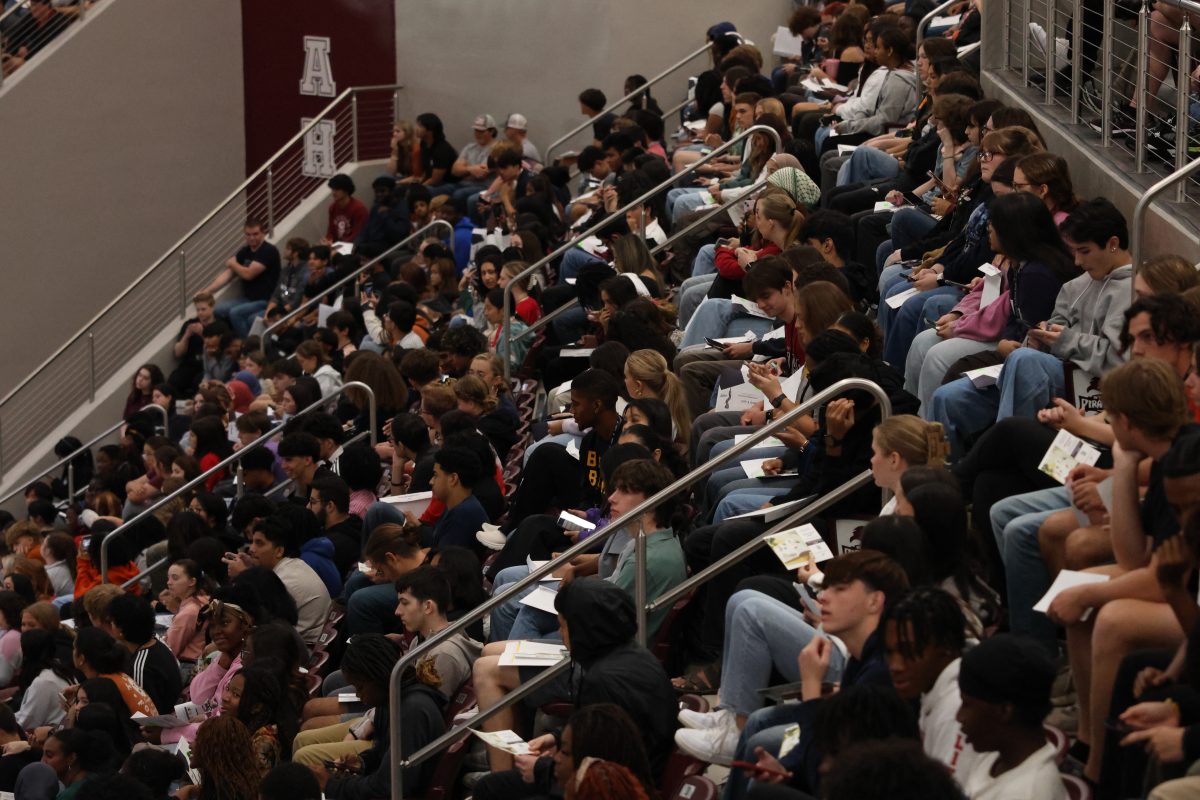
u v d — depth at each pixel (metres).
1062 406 6.93
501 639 8.97
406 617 8.66
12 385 22.58
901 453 6.91
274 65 24.33
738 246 12.88
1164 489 5.61
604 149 18.89
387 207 21.47
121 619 10.40
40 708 11.55
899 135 14.76
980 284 9.21
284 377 16.88
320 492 11.70
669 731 6.92
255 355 19.11
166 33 23.55
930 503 6.14
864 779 3.97
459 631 8.66
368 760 8.52
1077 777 5.71
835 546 7.90
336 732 8.98
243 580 10.46
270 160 22.73
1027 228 8.58
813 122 15.95
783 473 8.92
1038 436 7.10
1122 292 7.95
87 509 18.08
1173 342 6.69
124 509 16.22
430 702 8.26
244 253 22.22
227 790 8.06
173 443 16.25
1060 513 6.61
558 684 8.00
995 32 13.68
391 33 23.61
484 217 20.02
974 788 4.98
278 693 8.95
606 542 8.53
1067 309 8.24
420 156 22.42
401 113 23.81
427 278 18.11
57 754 9.51
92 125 22.97
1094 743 5.72
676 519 8.59
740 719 6.87
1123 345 6.90
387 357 15.16
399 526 10.06
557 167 20.06
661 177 15.91
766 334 11.30
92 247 23.14
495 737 7.30
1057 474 6.70
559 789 6.94
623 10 22.31
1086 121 11.54
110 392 22.22
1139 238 7.93
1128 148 10.80
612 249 14.74
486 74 23.19
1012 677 4.87
